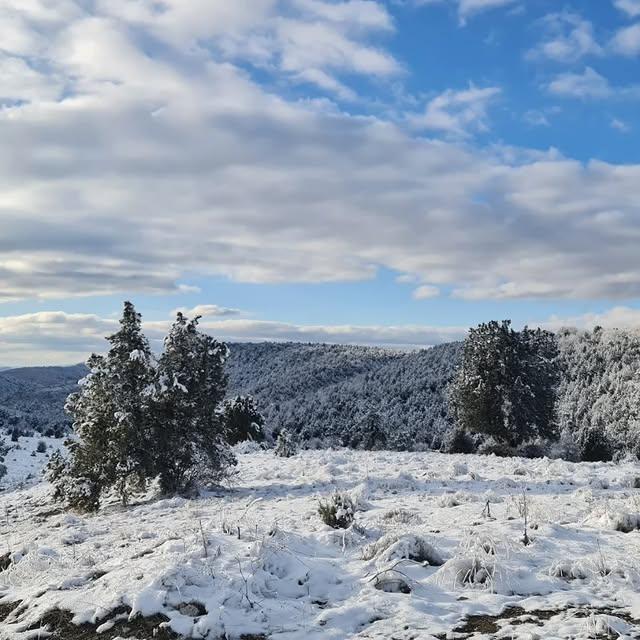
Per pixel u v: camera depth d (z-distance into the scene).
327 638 6.18
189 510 14.73
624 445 39.16
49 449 76.44
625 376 109.56
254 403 46.50
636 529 9.62
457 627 6.26
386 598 7.04
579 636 5.82
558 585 7.36
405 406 138.75
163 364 19.80
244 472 24.61
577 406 98.25
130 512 16.39
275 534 9.20
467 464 22.78
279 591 7.43
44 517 19.25
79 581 8.20
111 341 19.77
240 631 6.41
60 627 6.91
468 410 35.25
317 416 150.88
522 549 8.45
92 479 18.95
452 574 7.60
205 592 7.12
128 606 7.02
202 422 19.61
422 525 10.68
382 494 15.22
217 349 20.44
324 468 21.97
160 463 18.92
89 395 19.88
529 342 35.62
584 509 11.62
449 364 150.25
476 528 9.90
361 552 8.92
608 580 7.32
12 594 8.34
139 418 19.03
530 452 34.03
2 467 53.06
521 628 6.10
